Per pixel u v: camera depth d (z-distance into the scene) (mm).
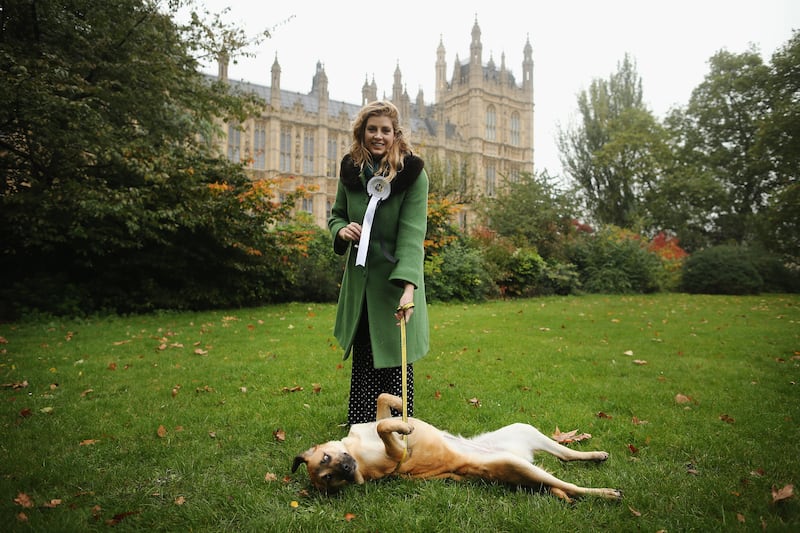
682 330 8133
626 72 37875
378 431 2225
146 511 2246
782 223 22156
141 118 11148
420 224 2938
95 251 9352
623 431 3281
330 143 43531
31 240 8734
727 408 3795
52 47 9781
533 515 2139
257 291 11664
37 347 6211
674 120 33406
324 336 7152
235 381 4594
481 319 9555
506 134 55844
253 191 10953
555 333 7766
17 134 9656
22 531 2047
